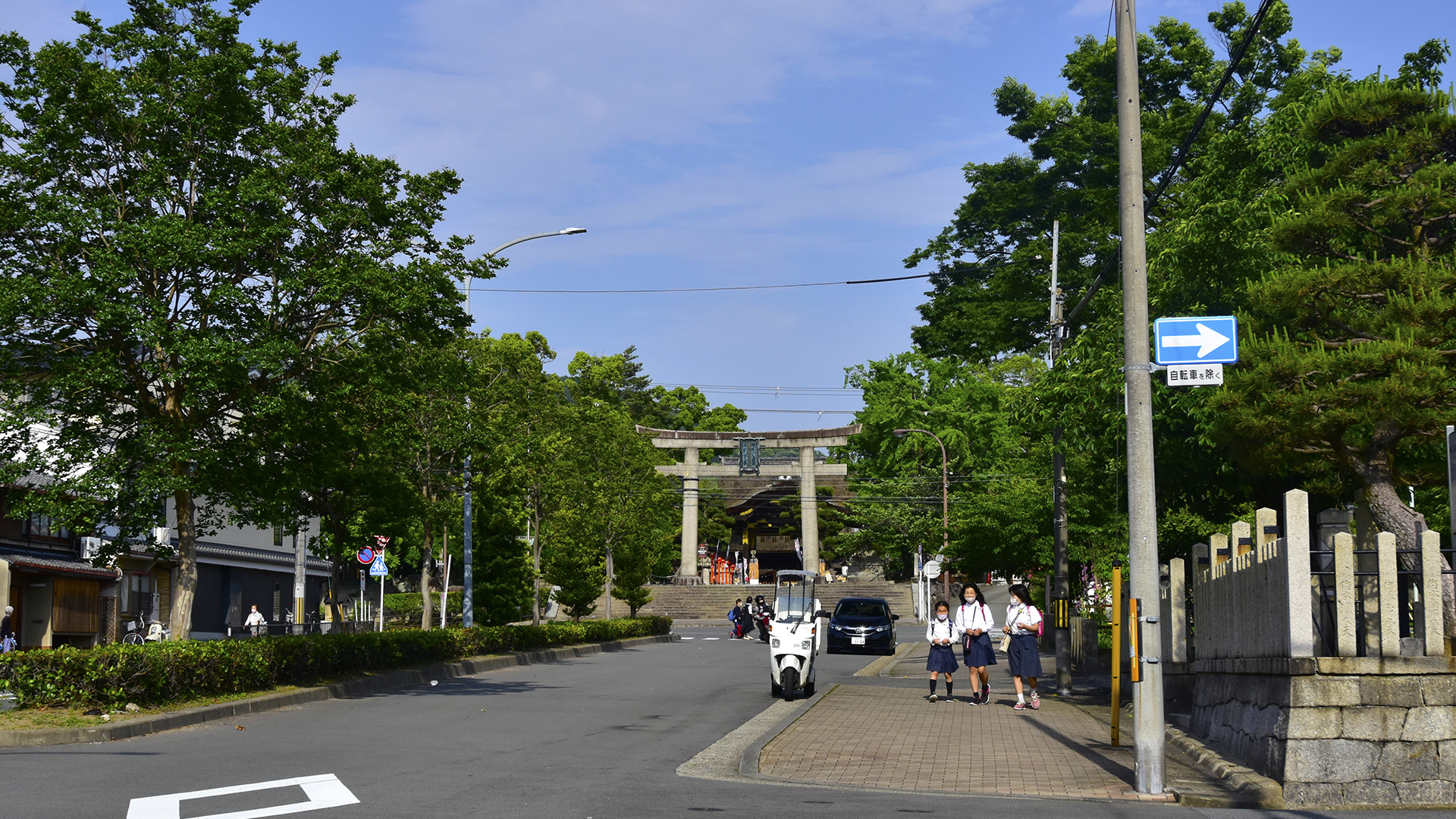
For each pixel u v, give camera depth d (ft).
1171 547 77.00
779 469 270.67
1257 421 45.68
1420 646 36.78
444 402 91.40
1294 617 35.99
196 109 58.29
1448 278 44.04
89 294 52.08
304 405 59.98
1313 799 34.81
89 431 59.62
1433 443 49.75
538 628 110.83
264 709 55.26
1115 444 67.97
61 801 30.25
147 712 48.49
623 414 176.65
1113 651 46.85
